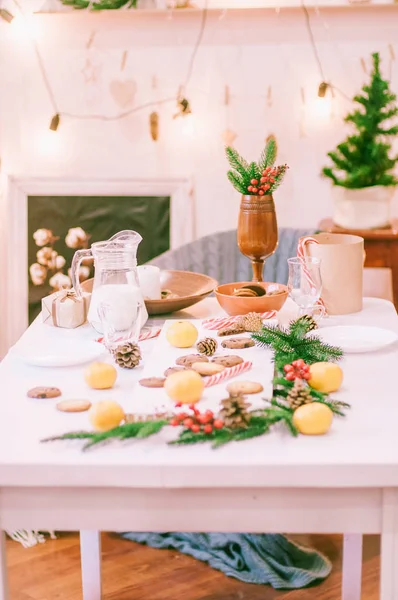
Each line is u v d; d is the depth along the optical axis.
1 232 3.33
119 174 3.29
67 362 1.48
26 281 3.35
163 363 1.46
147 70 3.19
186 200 3.26
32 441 1.15
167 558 2.22
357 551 1.86
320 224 2.98
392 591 1.13
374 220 2.83
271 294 1.80
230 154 1.93
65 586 2.10
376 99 2.78
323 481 1.08
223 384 1.34
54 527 1.13
